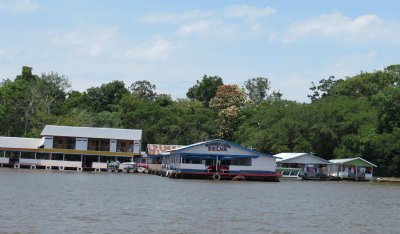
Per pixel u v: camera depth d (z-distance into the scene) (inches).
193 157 3398.1
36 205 1401.3
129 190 2058.3
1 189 1845.5
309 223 1261.1
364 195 2245.3
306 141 4370.1
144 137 5029.5
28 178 2598.4
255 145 4473.4
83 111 5319.9
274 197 1963.6
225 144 3358.8
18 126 5147.6
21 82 5511.8
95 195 1769.2
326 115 4461.1
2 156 4247.0
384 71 5270.7
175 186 2413.9
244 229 1133.1
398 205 1800.0
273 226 1189.7
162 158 4192.9
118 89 6038.4
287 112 4709.6
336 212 1517.0
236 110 5226.4
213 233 1067.9
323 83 5836.6
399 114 4025.6
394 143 3924.7
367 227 1231.5
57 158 4301.2
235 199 1806.1
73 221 1148.5
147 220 1205.1
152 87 6373.0
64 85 5841.5
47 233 997.8
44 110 5295.3
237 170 3339.1
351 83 5177.2
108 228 1077.8
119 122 5167.3
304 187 2751.0
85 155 4274.1
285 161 3951.8
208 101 6378.0
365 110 4461.1
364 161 3917.3
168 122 5078.7
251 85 6565.0
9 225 1066.7
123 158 4362.7
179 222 1192.8
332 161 4010.8
